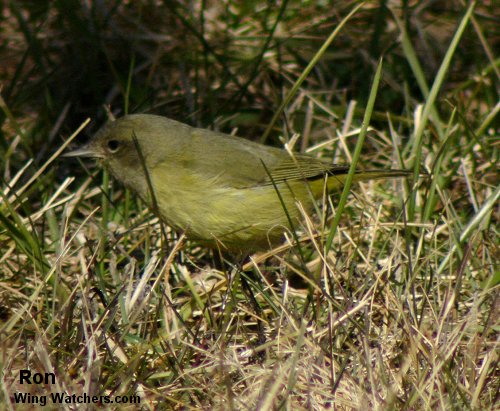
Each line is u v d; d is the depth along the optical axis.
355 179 9.29
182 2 13.37
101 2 12.97
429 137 10.58
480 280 8.38
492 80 12.02
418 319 7.59
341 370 6.61
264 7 13.41
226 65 11.70
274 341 6.92
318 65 12.62
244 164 8.85
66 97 12.09
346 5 13.42
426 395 6.45
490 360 6.66
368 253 8.40
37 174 9.07
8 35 13.10
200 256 9.66
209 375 6.90
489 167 10.22
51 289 8.24
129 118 9.06
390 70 12.54
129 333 7.45
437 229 8.96
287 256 9.12
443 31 13.21
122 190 10.40
